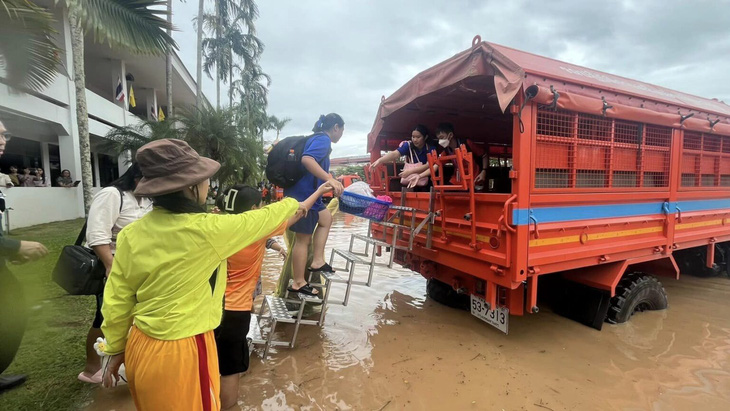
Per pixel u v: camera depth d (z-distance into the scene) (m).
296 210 2.11
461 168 3.60
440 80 3.94
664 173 4.45
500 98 3.16
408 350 3.73
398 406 2.84
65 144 13.34
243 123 13.98
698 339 3.91
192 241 1.66
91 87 23.08
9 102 10.36
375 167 5.21
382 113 5.13
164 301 1.65
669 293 5.27
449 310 4.83
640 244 4.15
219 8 24.08
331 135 3.79
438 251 4.21
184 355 1.65
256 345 3.81
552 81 3.30
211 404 1.74
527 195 3.25
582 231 3.68
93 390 2.94
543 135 3.34
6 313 2.54
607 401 2.90
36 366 3.25
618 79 4.59
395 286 5.86
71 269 2.65
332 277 3.82
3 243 2.49
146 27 8.34
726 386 3.08
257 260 2.82
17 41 6.04
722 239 5.43
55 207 12.80
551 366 3.42
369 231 5.33
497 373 3.30
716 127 4.87
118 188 2.77
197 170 1.69
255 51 26.03
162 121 13.73
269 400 2.90
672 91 5.32
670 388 3.06
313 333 4.11
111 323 1.73
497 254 3.37
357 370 3.35
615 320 4.18
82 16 7.22
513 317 4.53
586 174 3.72
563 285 4.50
